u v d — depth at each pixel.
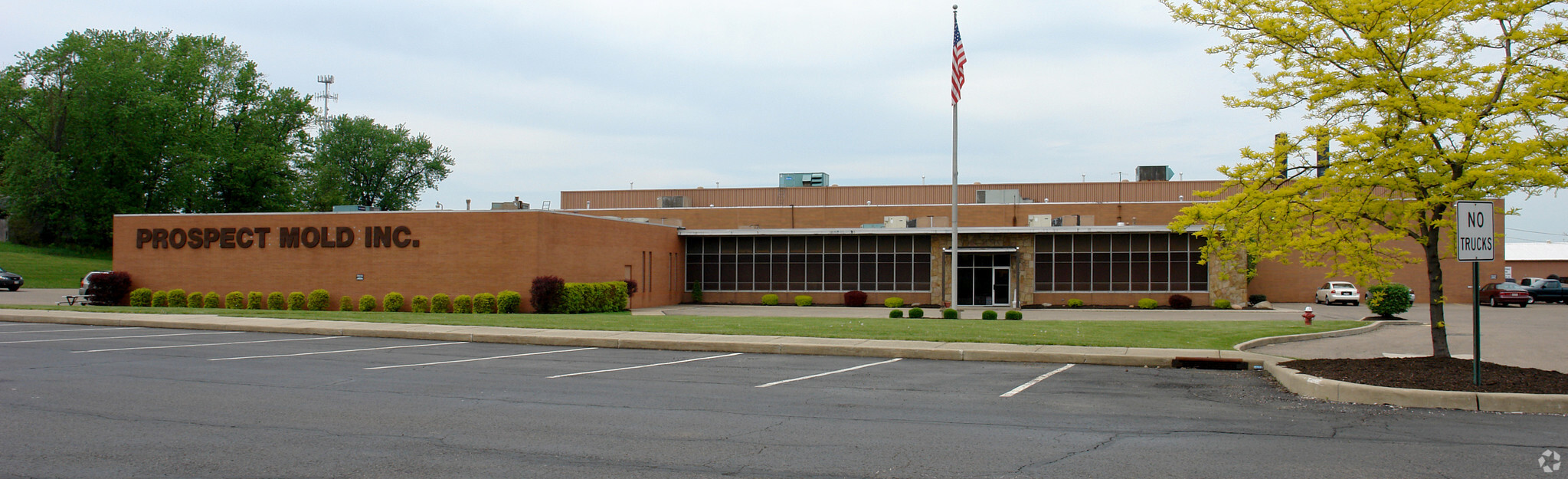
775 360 15.67
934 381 12.86
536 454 7.67
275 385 11.99
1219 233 14.55
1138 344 17.11
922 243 43.03
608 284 34.28
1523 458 7.66
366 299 32.03
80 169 63.91
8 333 20.50
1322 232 13.23
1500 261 44.38
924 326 21.66
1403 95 12.08
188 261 34.94
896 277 43.12
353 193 83.88
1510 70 11.91
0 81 61.88
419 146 87.50
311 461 7.31
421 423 9.11
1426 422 9.44
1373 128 12.49
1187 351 16.20
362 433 8.54
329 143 84.12
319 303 32.25
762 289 44.50
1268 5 13.08
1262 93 13.49
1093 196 53.09
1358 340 19.78
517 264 31.22
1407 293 26.44
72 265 59.94
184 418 9.30
